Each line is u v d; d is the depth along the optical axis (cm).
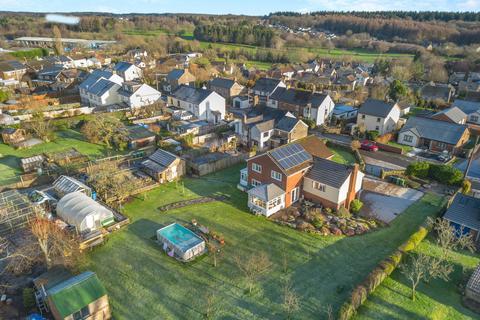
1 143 6072
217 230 3853
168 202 4428
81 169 4975
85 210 3669
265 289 3031
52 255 3156
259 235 3772
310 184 4359
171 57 15238
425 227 3744
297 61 16212
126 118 7494
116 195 4384
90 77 9431
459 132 6353
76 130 6862
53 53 15712
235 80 10712
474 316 2780
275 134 6456
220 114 7744
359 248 3584
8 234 3616
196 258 3409
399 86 9438
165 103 8562
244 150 6203
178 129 6856
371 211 4322
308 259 3409
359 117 7419
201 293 2986
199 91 8019
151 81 10981
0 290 2884
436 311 2817
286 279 3144
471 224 3656
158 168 4906
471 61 13612
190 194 4634
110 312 2775
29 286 2953
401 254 3297
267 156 4297
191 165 5238
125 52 16775
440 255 3459
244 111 8862
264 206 4091
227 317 2748
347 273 3228
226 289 3030
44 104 8469
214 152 6019
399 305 2867
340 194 4097
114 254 3441
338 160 5884
